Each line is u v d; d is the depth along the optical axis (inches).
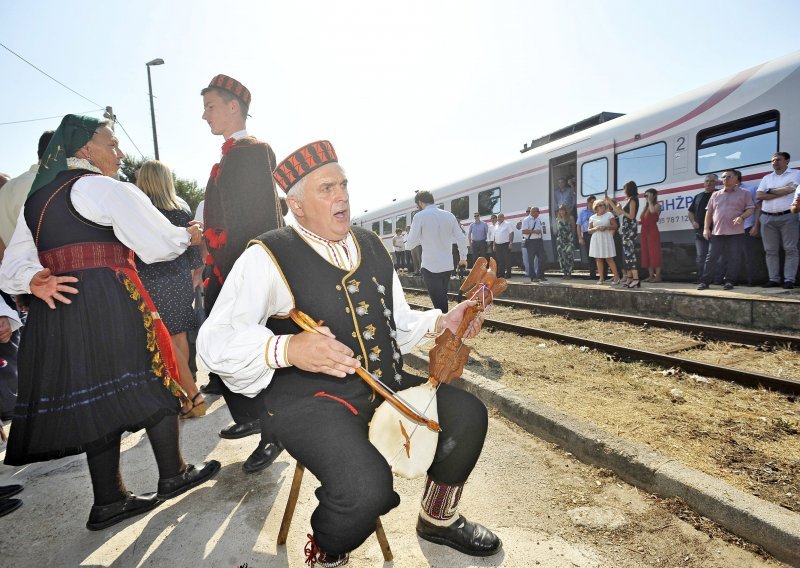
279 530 83.1
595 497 92.2
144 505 90.9
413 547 78.2
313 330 57.7
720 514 81.2
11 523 91.4
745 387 152.5
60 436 72.5
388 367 66.0
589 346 212.2
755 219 288.5
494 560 74.4
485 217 592.1
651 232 339.0
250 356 56.1
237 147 99.6
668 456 101.0
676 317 272.2
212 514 89.9
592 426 111.9
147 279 123.4
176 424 95.9
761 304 232.4
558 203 484.1
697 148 339.3
